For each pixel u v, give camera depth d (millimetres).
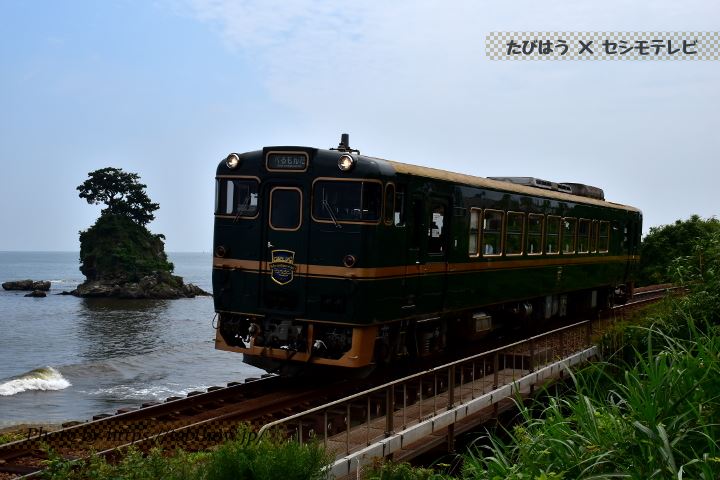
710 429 6766
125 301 82812
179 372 31641
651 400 7051
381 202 11234
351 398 8086
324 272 11258
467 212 13820
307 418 9914
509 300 15844
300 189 11516
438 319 13375
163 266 92500
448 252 13227
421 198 12328
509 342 16984
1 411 23641
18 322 59250
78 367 32531
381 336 11797
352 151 11852
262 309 11734
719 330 9047
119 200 94375
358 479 7398
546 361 13477
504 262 15367
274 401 10812
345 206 11188
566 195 18797
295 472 5941
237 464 5840
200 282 138000
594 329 16438
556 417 7668
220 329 12242
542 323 19172
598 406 8266
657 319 14328
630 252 24016
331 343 11328
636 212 24344
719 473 6172
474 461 7582
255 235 11828
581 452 6723
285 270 11555
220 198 12203
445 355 15539
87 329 54344
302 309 11414
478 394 11062
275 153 11680
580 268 19719
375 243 11156
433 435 10227
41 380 28625
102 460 6453
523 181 17734
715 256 14914
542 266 17281
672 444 6371
